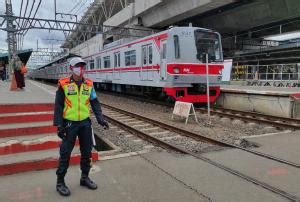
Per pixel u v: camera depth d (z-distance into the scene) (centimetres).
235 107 1656
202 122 1194
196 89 1502
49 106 880
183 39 1435
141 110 1568
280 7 2723
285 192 493
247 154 710
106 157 677
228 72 2434
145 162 645
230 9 2952
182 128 1051
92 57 2739
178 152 734
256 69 3312
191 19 3422
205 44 1488
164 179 549
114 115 1395
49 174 575
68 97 484
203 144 829
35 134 734
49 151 661
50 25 2838
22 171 585
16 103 854
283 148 762
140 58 1731
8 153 645
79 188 510
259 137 891
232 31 3869
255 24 3297
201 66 1470
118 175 568
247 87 2116
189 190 501
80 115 490
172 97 1484
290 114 1345
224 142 806
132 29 3481
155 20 3438
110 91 2747
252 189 506
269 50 3300
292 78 2897
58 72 4275
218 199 468
